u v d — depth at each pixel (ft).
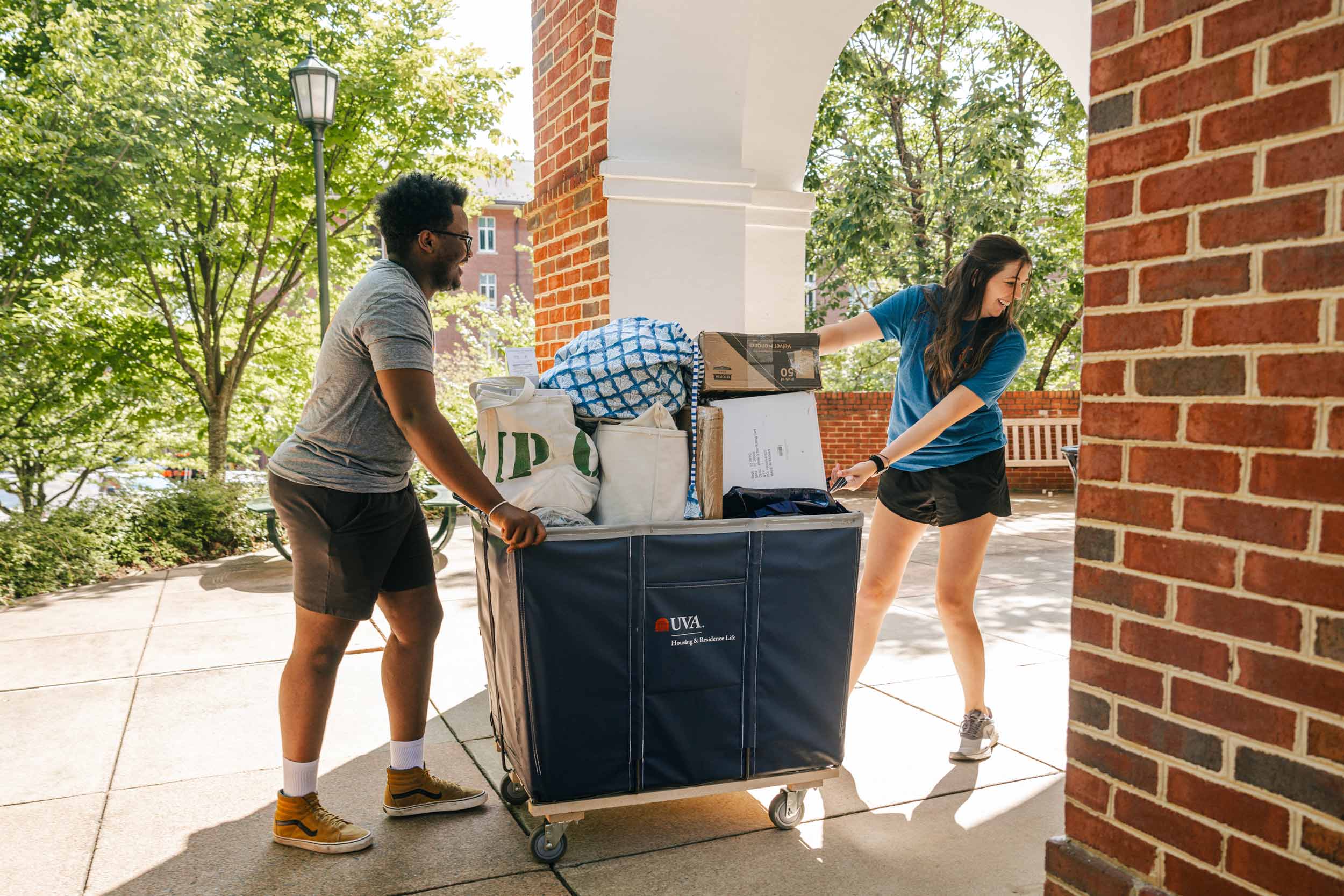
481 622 9.23
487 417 7.99
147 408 35.06
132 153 28.09
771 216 14.93
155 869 8.11
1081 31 13.09
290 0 34.55
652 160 13.55
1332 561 4.67
